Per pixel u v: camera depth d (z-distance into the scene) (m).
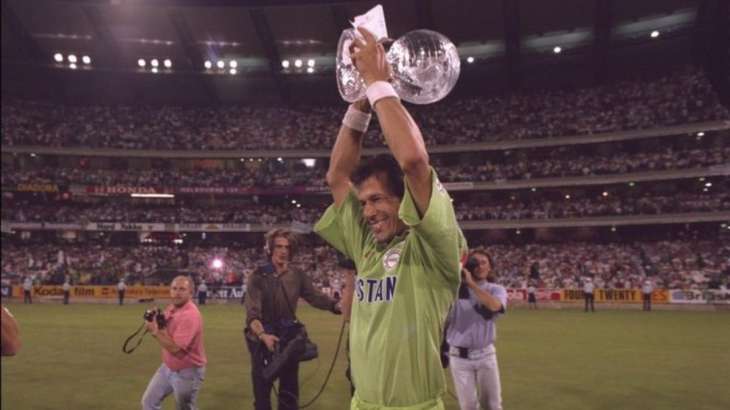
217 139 48.50
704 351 10.07
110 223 43.53
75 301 35.50
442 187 2.13
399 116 2.03
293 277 6.05
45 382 10.16
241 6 39.91
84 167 47.81
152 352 13.77
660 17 35.78
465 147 43.28
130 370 11.34
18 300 36.06
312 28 42.56
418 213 2.06
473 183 41.25
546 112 43.19
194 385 5.97
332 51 45.56
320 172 47.50
